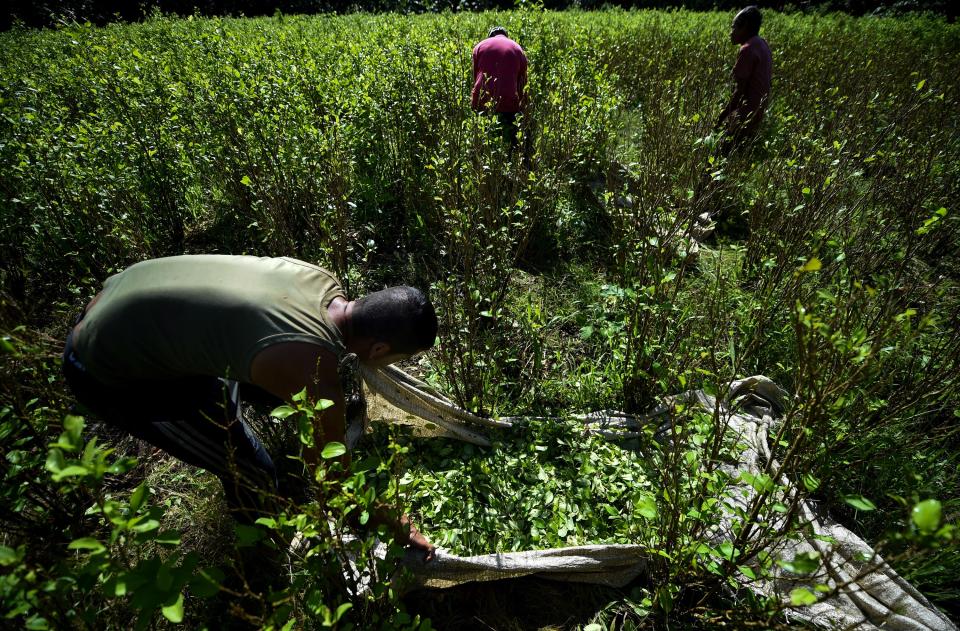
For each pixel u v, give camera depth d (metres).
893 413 2.54
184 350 1.67
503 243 3.60
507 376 3.35
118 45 7.40
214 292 1.67
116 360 1.70
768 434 2.85
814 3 18.69
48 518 2.23
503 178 4.08
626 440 2.93
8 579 1.22
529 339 3.56
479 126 3.95
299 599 2.06
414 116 4.74
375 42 7.47
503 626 2.22
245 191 4.12
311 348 1.65
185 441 1.97
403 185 4.79
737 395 3.04
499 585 2.35
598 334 3.62
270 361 1.62
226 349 1.65
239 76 4.73
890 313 1.96
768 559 1.83
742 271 4.12
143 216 4.03
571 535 2.49
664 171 3.81
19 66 6.40
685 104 5.08
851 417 2.56
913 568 2.20
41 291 3.59
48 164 3.55
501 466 2.81
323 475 1.48
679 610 2.21
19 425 2.04
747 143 5.50
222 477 2.14
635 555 2.32
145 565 1.27
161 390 1.83
